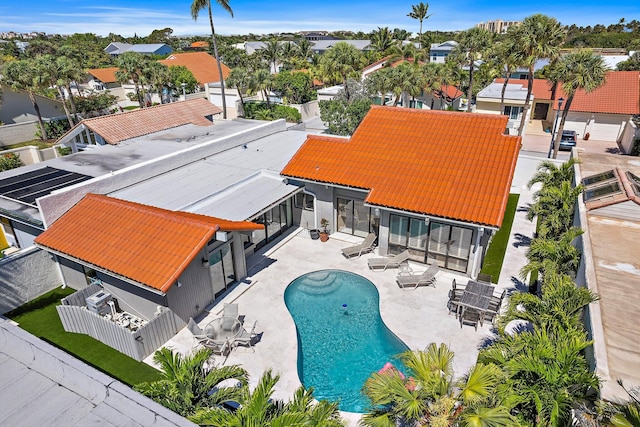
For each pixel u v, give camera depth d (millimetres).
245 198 19344
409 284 16781
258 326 14844
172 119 30969
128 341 13203
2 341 7719
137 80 54156
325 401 8242
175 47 138875
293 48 90750
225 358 13328
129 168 20328
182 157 22969
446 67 48469
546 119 49188
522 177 28156
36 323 15359
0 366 7172
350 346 14016
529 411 8562
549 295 10977
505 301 15883
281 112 49844
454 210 16734
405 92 46969
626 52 77250
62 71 41406
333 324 15125
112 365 13195
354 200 20672
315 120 51906
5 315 15883
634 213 16141
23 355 7426
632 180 18281
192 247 14070
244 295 16703
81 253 14844
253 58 83688
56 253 15383
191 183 20812
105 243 15000
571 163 21078
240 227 15773
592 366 9273
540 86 47812
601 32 115312
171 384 8641
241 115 53656
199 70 69938
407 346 13781
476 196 17109
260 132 28531
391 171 19438
